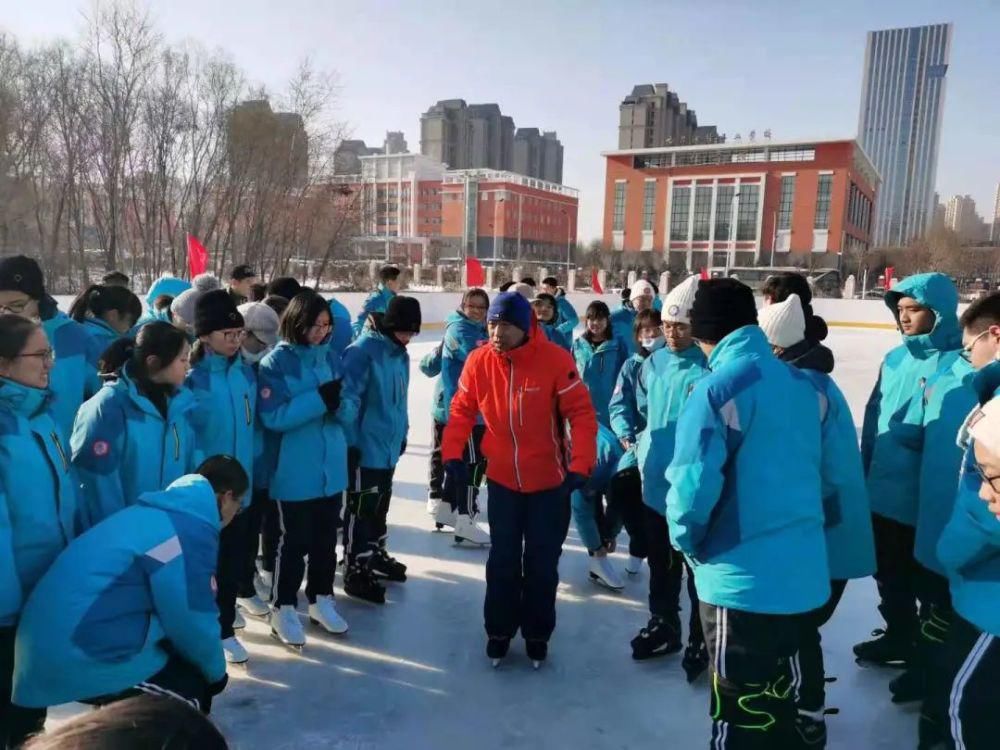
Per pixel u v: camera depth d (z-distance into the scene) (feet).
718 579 6.63
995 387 6.56
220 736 2.46
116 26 72.54
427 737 8.35
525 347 9.48
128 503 7.54
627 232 222.69
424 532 15.53
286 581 10.39
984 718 6.08
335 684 9.48
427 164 261.65
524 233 250.16
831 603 8.55
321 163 92.99
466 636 10.92
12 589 6.19
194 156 82.07
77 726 2.26
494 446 9.86
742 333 6.93
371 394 11.74
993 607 6.04
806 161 194.59
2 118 70.13
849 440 7.79
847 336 69.62
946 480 8.24
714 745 6.84
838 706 9.25
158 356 7.53
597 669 10.05
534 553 9.82
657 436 10.07
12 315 6.36
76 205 75.15
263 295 15.92
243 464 9.68
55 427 6.73
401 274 18.06
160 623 6.31
